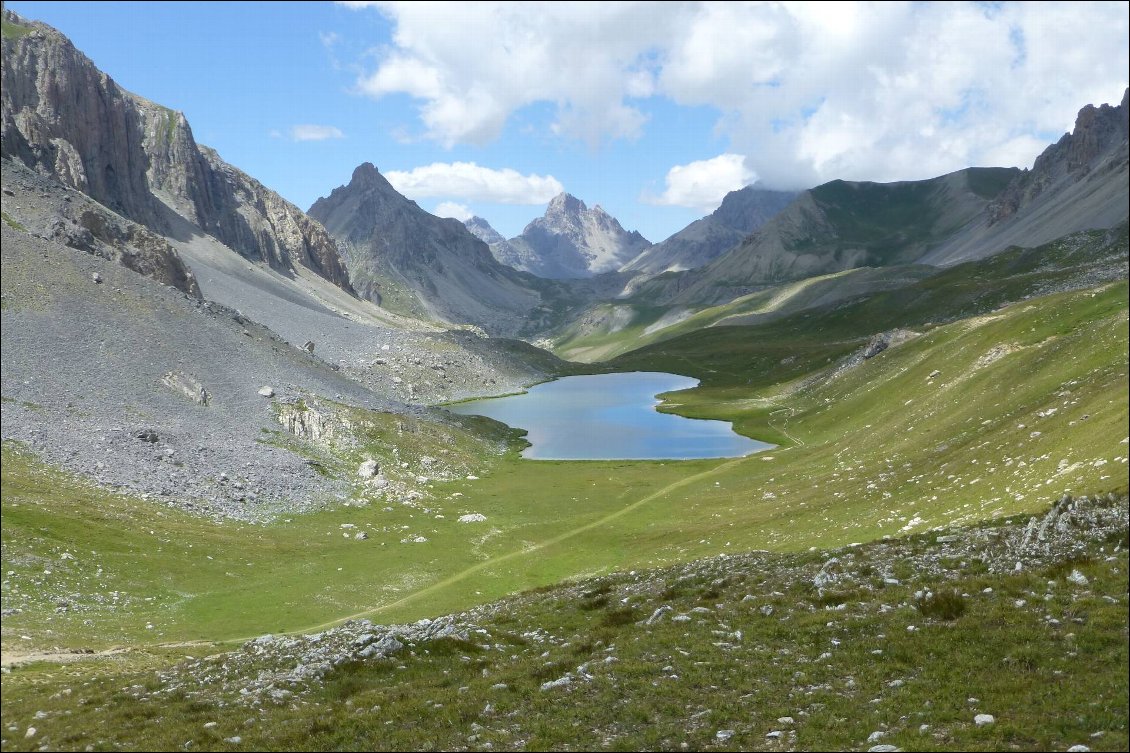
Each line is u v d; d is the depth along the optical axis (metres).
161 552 72.94
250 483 101.81
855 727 19.11
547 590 55.06
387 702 25.39
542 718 22.34
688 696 22.97
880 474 88.06
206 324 158.00
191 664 36.97
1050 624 23.62
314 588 71.06
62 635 51.66
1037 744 16.70
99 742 23.48
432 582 75.94
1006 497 56.75
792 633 28.06
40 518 69.88
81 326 126.69
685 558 72.25
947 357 138.50
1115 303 115.44
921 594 29.47
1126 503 36.94
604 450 166.75
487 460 153.00
